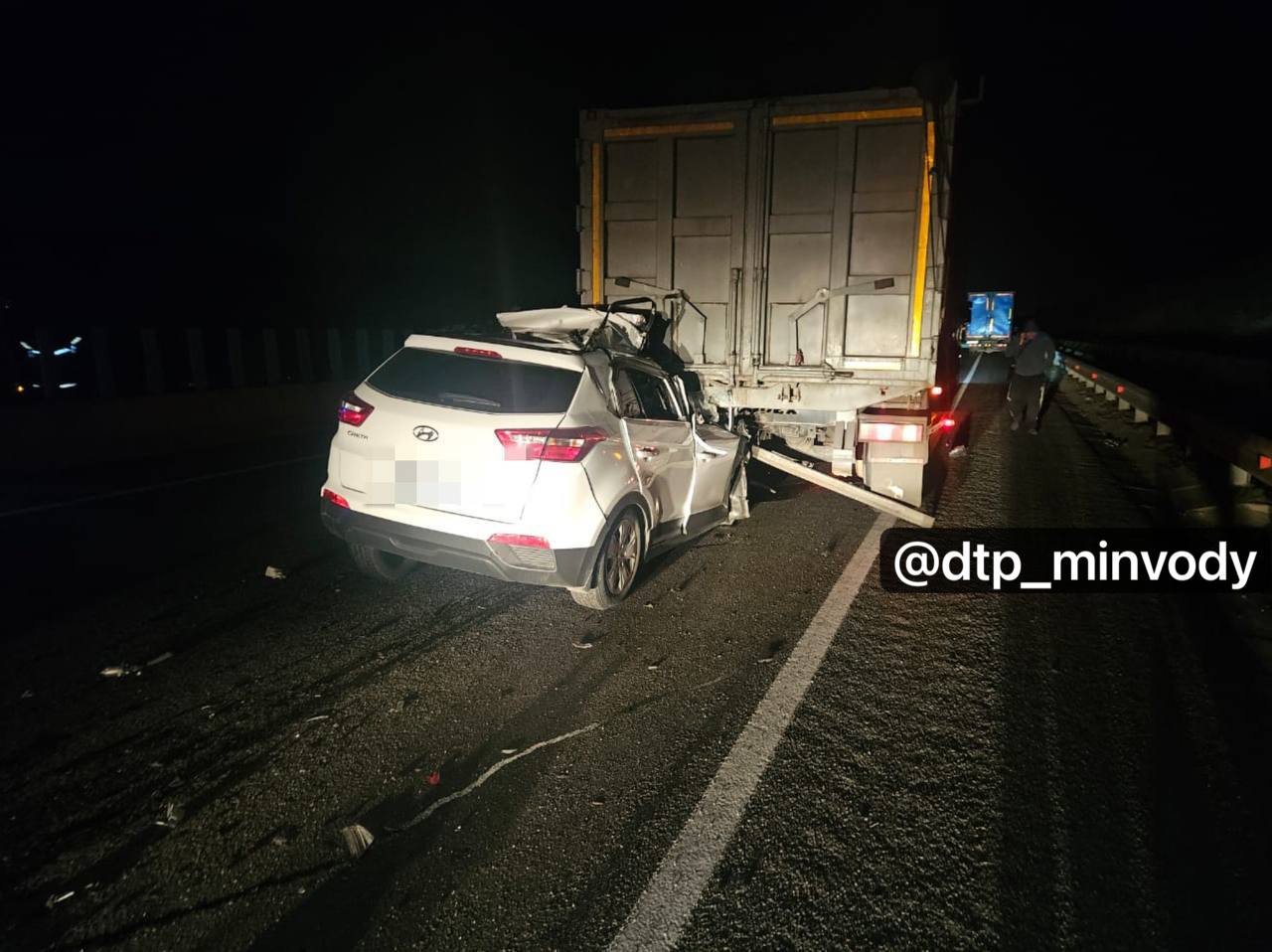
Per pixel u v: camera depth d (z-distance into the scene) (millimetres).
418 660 4438
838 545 7043
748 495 8812
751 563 6426
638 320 7414
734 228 7715
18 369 12172
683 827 3086
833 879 2834
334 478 5016
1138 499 9117
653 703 4066
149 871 2750
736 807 3221
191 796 3156
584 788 3318
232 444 12266
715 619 5211
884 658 4699
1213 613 5551
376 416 4816
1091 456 12070
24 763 3318
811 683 4340
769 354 7844
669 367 8109
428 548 4703
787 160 7508
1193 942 2609
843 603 5566
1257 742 3857
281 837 2947
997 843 3068
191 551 6211
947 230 7215
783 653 4715
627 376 5559
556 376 4828
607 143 8008
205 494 8312
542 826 3066
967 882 2848
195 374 13117
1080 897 2797
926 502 8562
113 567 5746
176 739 3543
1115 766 3619
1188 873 2936
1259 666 4715
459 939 2506
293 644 4559
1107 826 3193
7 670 4117
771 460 7742
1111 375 18266
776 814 3191
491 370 4895
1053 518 8133
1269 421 12133
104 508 7559
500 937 2520
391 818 3080
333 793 3221
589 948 2486
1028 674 4543
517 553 4539
